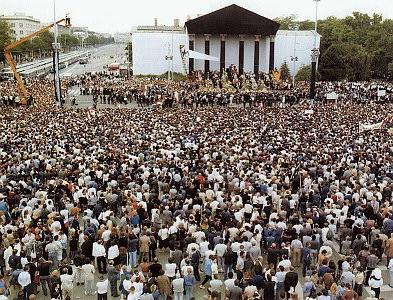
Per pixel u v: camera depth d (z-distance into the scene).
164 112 57.72
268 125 47.81
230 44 108.31
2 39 134.12
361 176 30.11
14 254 19.52
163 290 17.97
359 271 19.05
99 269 21.45
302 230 21.75
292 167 31.45
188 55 101.06
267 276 17.89
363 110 60.22
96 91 76.50
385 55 126.62
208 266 20.11
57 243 20.89
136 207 24.22
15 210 23.94
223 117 53.28
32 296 15.30
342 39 129.75
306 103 70.00
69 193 27.06
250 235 20.91
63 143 37.59
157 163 32.03
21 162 31.86
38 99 72.94
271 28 105.12
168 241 22.48
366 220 23.81
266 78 96.62
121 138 40.34
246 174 29.23
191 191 26.97
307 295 17.69
